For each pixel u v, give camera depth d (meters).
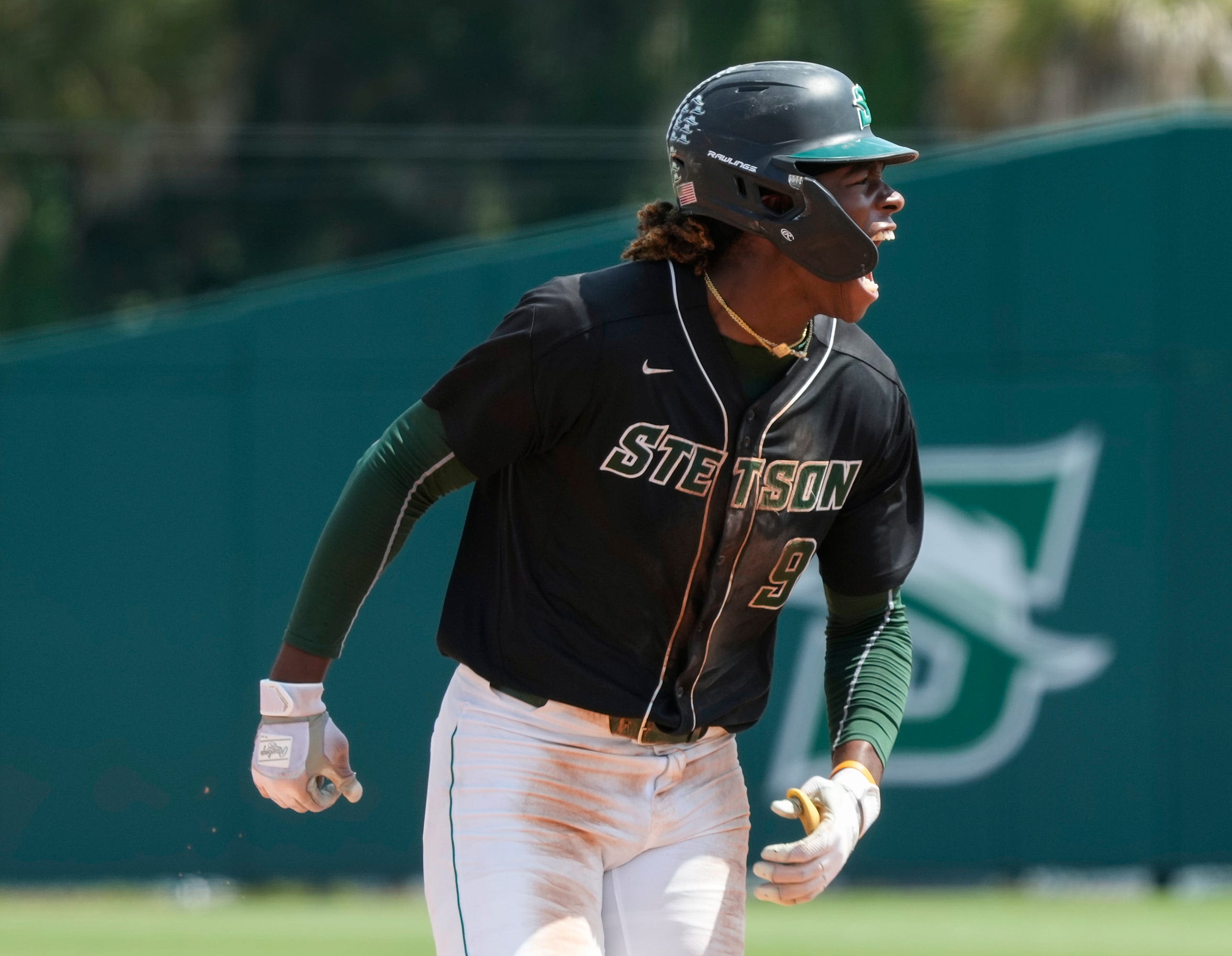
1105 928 28.09
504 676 10.16
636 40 82.81
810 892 9.65
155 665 30.89
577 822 10.06
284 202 76.25
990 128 55.66
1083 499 31.05
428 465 9.91
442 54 83.94
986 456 31.08
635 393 9.52
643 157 48.44
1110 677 31.06
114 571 30.88
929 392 31.12
